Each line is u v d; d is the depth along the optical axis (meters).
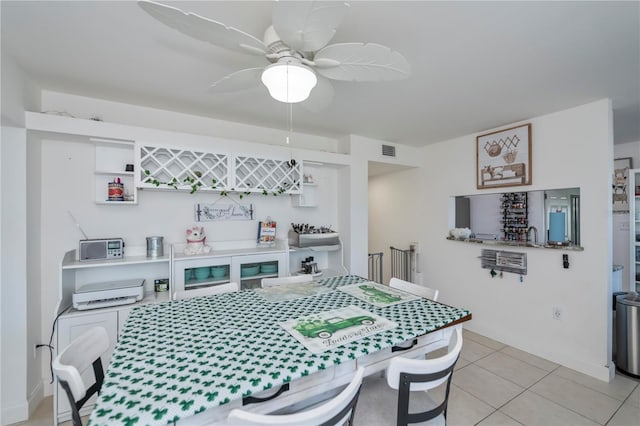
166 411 0.73
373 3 1.24
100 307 2.04
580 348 2.42
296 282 2.12
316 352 1.03
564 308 2.52
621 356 2.39
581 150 2.41
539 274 2.69
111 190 2.20
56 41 1.53
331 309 1.48
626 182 3.22
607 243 2.27
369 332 1.19
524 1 1.23
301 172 2.95
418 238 3.91
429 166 3.76
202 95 2.22
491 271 3.04
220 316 1.40
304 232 3.09
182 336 1.17
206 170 2.62
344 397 0.80
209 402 0.76
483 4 1.25
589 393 2.11
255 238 3.00
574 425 1.79
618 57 1.68
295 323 1.30
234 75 1.38
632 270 2.86
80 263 2.05
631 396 2.07
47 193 2.14
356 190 3.31
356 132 3.20
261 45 1.15
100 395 0.79
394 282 2.05
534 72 1.86
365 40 1.51
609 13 1.30
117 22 1.39
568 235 2.57
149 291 2.48
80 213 2.25
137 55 1.68
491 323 3.07
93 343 1.18
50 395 2.11
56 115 1.95
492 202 3.23
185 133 2.40
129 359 0.99
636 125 2.77
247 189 2.66
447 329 1.43
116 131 2.14
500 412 1.90
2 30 1.43
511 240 3.01
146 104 2.39
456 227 3.53
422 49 1.60
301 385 1.01
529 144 2.73
